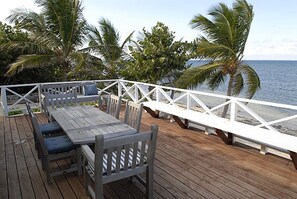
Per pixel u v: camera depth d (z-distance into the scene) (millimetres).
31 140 4098
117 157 2004
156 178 2811
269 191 2533
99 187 1925
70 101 4492
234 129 3609
